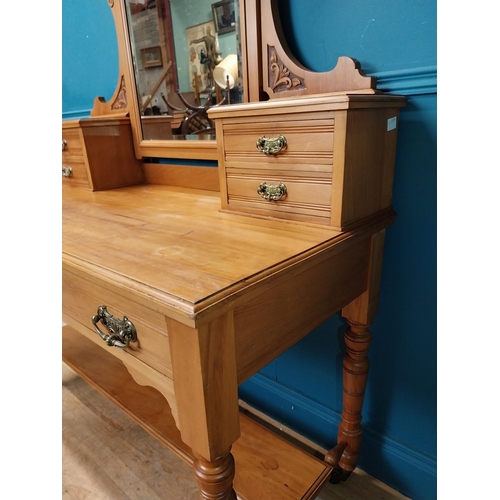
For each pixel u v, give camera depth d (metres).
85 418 1.41
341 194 0.68
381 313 0.99
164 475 1.17
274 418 1.36
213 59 0.99
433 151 0.80
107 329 0.63
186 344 0.49
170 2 1.03
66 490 1.13
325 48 0.86
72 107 1.62
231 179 0.84
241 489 0.92
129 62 1.17
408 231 0.89
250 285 0.51
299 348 1.20
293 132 0.71
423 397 0.98
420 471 1.03
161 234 0.73
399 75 0.78
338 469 1.07
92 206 1.00
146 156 1.25
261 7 0.87
